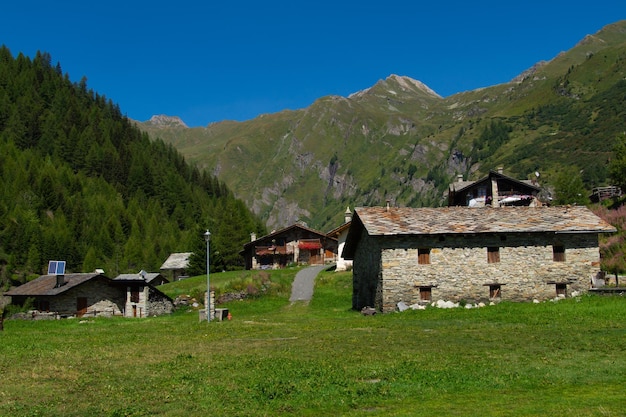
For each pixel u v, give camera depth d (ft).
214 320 139.03
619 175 263.49
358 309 159.74
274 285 214.90
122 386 54.60
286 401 48.55
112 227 528.63
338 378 56.75
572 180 327.67
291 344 82.53
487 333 88.07
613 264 171.12
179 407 46.65
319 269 271.08
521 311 115.34
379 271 143.64
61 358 72.18
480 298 142.00
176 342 89.20
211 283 223.10
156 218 597.93
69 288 187.73
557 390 51.16
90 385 55.36
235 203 607.37
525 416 42.14
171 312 194.29
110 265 466.70
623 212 214.28
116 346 84.89
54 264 192.85
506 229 142.72
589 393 49.62
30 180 548.72
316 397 49.75
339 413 45.03
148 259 470.39
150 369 63.41
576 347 72.23
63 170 610.24
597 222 147.84
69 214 531.91
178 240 543.39
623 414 41.86
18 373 61.26
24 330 120.78
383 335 89.92
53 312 178.29
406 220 147.74
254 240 326.85
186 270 343.26
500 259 143.84
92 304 193.57
